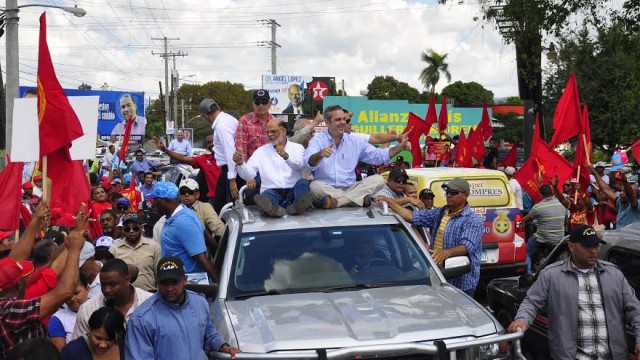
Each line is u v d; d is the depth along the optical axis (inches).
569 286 217.6
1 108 675.4
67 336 217.0
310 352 186.7
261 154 297.6
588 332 216.5
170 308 190.1
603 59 1476.4
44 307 167.3
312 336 191.5
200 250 258.8
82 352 178.2
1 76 669.3
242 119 347.6
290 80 2252.7
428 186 432.5
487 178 440.5
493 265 434.0
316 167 300.0
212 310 222.5
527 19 681.6
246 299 225.5
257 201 254.7
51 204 229.5
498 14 700.7
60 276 181.2
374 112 1609.3
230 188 351.9
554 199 465.4
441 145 794.2
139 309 190.1
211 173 435.2
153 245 295.0
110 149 888.9
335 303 213.9
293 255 240.2
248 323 203.9
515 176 508.1
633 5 679.1
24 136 248.8
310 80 2273.6
